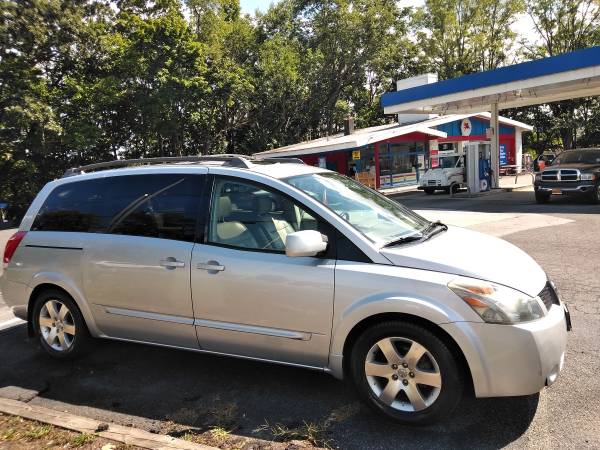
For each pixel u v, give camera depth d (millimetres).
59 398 4016
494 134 22562
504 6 47469
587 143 42656
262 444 3191
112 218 4379
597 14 44219
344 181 4477
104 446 3111
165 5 32469
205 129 32906
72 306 4574
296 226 3672
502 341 3047
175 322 4023
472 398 3641
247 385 4070
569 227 10641
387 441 3170
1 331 5809
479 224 11930
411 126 27625
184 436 3330
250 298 3674
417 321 3238
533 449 2992
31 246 4738
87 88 27781
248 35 34562
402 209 4441
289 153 27641
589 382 3760
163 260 3996
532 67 17484
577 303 5609
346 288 3359
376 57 39094
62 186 4773
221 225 3904
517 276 3309
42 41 26688
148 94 28125
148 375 4371
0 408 3695
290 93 36219
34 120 25062
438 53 49719
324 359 3545
